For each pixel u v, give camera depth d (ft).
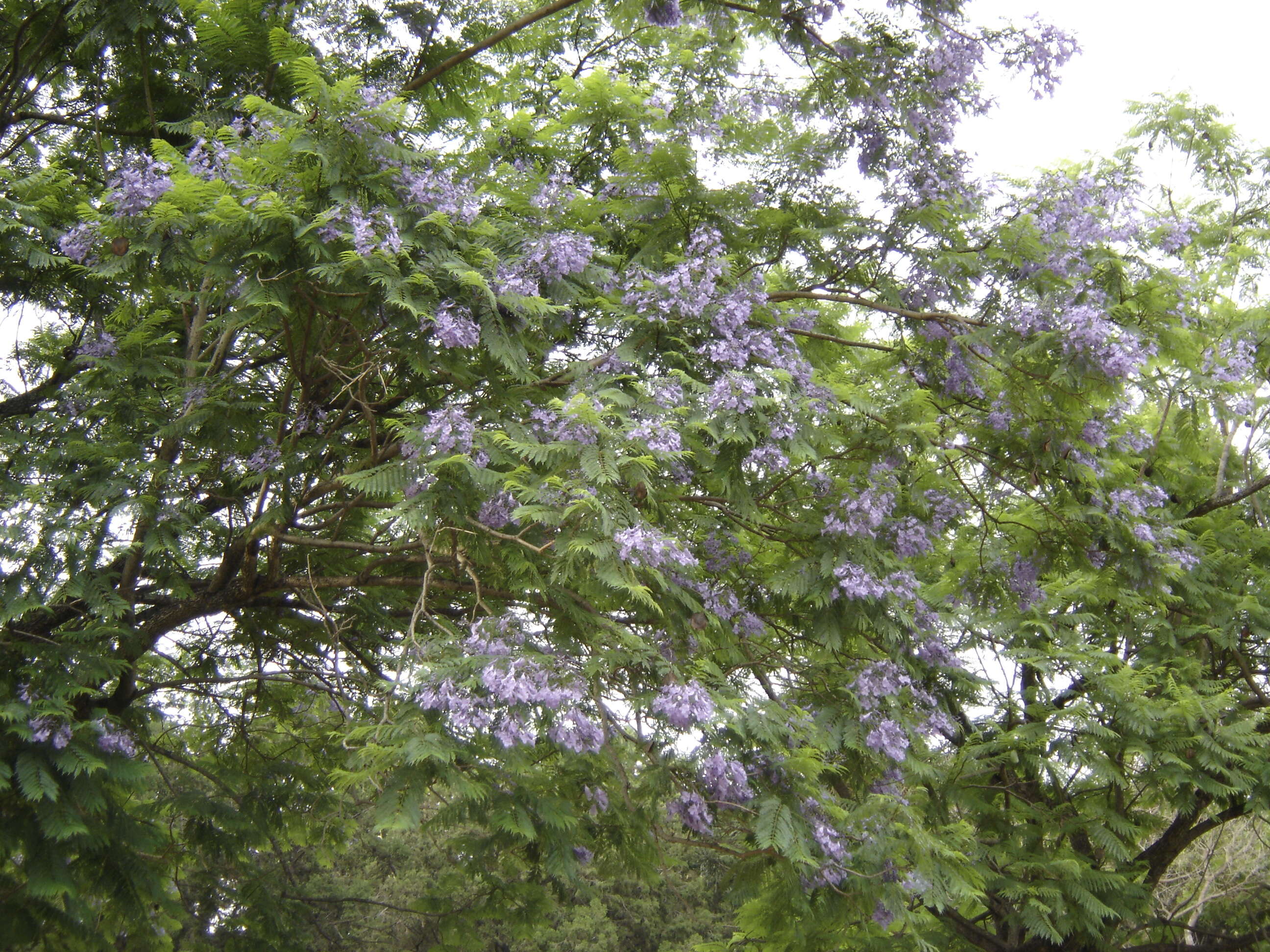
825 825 19.76
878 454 23.24
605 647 19.47
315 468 22.86
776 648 25.31
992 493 28.37
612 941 81.82
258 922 30.07
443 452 17.34
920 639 24.11
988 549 29.86
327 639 28.53
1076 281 21.98
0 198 22.45
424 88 25.16
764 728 19.35
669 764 20.20
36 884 18.66
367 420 22.47
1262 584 32.71
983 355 23.25
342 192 17.16
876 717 22.62
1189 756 29.27
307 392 22.04
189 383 22.29
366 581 23.99
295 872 66.13
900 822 20.90
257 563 24.73
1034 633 30.22
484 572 23.31
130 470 21.58
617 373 19.72
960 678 27.68
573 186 22.81
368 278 17.29
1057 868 28.19
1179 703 28.63
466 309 17.75
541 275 19.26
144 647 24.81
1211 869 51.21
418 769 16.37
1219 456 38.78
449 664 17.35
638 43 28.89
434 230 18.30
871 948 29.76
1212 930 40.70
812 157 23.15
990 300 22.95
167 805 26.96
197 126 18.74
